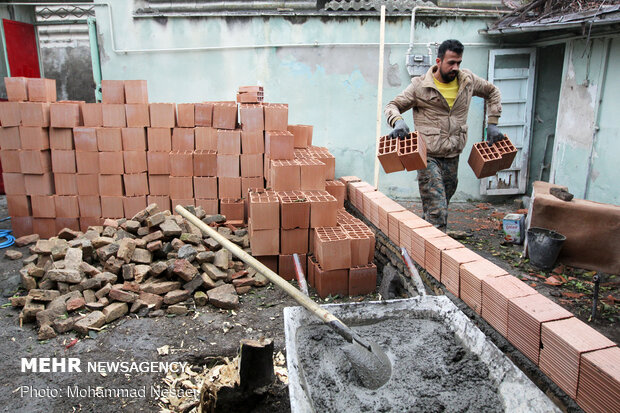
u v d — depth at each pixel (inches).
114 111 218.5
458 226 259.1
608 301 158.9
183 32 302.8
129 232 192.9
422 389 85.0
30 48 426.0
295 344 92.9
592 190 245.4
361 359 88.2
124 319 155.3
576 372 76.7
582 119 252.4
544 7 264.8
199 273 171.3
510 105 310.2
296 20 301.9
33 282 172.4
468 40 306.0
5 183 227.6
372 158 323.6
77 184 226.2
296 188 193.6
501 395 81.0
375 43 304.5
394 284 160.6
